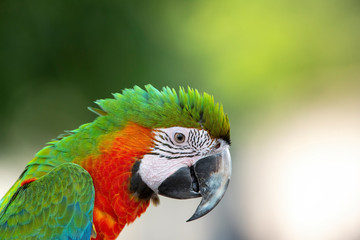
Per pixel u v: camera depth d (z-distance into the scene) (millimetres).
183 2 12938
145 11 12086
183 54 13219
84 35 11602
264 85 17984
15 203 6684
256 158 29672
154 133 7020
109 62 11758
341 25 18266
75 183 6512
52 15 11398
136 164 6953
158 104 7098
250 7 16781
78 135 6941
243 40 16781
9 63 11320
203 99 7277
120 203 6965
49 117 12172
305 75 19141
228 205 28781
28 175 6883
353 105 28375
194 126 7168
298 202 32938
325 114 30438
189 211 28359
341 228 31719
